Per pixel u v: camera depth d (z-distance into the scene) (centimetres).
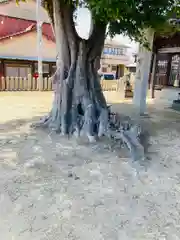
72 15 504
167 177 335
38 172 327
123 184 308
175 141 505
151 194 287
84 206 255
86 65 523
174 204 268
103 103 547
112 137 471
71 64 512
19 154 386
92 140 462
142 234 216
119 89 1197
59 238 205
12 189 280
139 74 764
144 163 378
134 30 519
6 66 1335
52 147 425
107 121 493
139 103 769
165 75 1303
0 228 214
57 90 527
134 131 468
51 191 281
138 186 305
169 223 234
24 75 1426
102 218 236
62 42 503
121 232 217
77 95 510
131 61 2262
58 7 478
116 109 838
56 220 229
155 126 627
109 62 2178
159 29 591
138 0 385
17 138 464
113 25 503
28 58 1365
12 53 1310
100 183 307
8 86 1221
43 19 1477
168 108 926
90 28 529
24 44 1339
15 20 1387
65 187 292
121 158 392
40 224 222
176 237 214
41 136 481
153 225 230
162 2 414
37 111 732
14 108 765
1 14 1348
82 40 514
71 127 503
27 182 299
